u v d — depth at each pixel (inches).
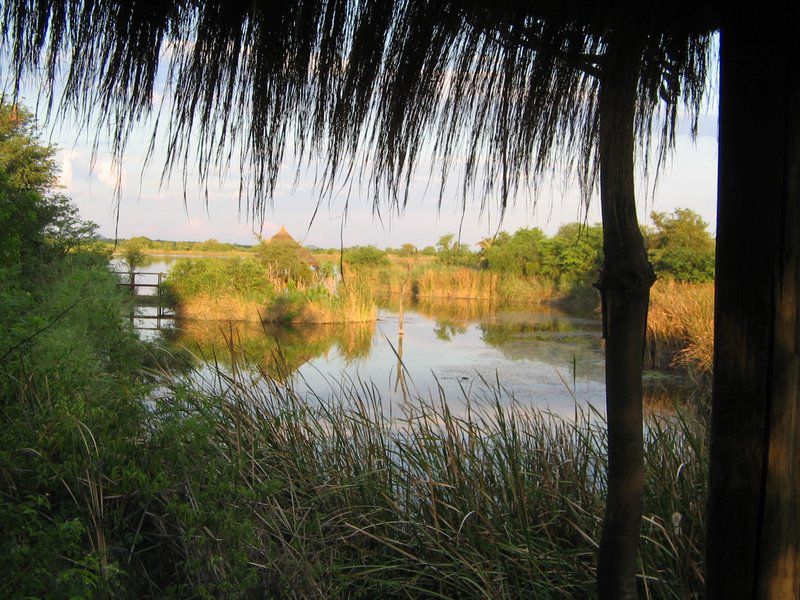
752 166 39.9
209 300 852.0
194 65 43.1
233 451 121.3
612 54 44.3
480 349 578.2
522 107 48.0
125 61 41.9
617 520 50.6
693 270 710.5
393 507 115.6
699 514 98.7
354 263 1258.0
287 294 858.1
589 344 617.9
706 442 120.8
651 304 535.8
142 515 99.4
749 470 41.1
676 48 49.6
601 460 120.6
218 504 101.4
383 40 43.2
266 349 564.4
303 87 43.9
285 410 143.6
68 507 99.3
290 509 112.5
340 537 108.0
